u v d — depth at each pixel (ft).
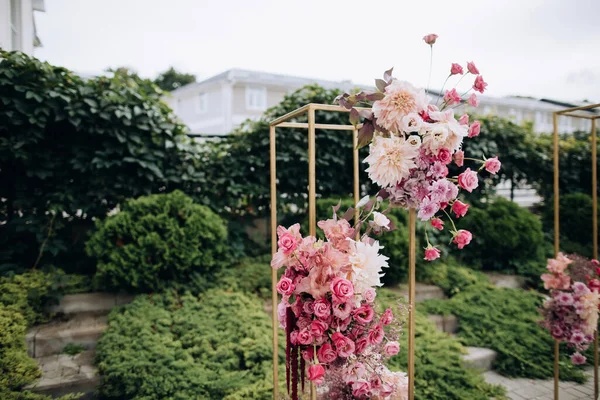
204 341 9.02
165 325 9.61
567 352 10.79
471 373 8.95
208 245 11.85
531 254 16.34
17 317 9.02
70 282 11.28
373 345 4.51
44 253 12.55
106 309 10.75
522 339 10.70
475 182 4.43
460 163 4.66
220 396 7.48
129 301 10.99
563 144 21.48
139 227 10.87
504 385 9.39
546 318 8.51
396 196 4.53
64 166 12.53
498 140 19.19
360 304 4.43
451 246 16.22
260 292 11.93
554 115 8.42
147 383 7.50
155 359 8.21
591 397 8.89
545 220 20.31
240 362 8.86
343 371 4.42
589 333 8.03
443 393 8.11
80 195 12.62
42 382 7.95
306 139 15.47
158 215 11.19
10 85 11.18
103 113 12.07
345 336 4.28
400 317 4.80
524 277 15.29
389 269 13.08
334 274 4.17
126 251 10.66
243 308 10.57
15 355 8.03
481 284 13.80
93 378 8.14
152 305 10.31
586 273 8.23
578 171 21.56
